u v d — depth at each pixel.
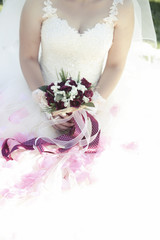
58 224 2.39
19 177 2.60
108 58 3.16
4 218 2.41
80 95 2.56
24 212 2.44
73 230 2.38
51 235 2.36
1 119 2.95
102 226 2.41
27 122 2.92
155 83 3.36
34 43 3.04
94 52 2.99
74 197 2.52
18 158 2.69
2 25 3.38
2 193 2.52
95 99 2.94
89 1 2.96
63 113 2.69
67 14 2.94
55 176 2.58
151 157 2.83
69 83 2.58
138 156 2.80
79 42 2.93
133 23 3.08
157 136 2.98
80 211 2.45
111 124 2.99
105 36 2.97
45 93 2.69
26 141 2.79
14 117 2.91
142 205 2.53
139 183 2.64
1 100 3.03
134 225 2.44
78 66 3.03
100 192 2.56
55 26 2.91
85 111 2.77
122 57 3.13
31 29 2.97
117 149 2.82
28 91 3.10
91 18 2.96
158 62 3.67
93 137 2.78
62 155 2.73
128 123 3.01
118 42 3.08
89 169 2.68
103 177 2.63
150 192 2.61
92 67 3.06
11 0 3.30
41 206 2.46
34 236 2.35
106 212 2.46
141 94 3.23
